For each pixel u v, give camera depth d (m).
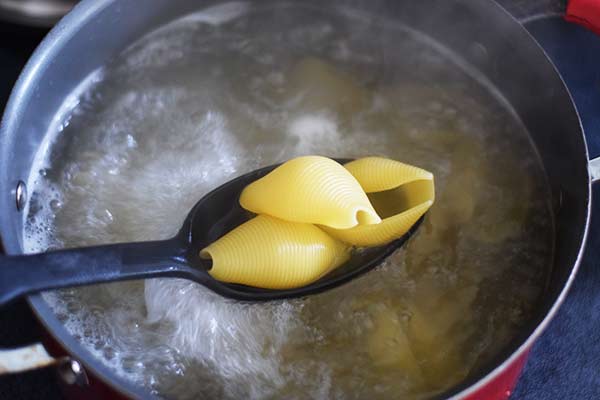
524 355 0.32
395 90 0.42
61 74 0.39
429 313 0.35
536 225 0.37
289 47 0.44
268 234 0.33
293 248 0.33
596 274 0.42
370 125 0.41
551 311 0.30
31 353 0.29
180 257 0.34
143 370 0.33
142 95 0.41
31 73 0.36
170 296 0.35
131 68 0.42
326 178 0.33
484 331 0.35
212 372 0.34
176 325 0.35
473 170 0.39
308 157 0.34
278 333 0.35
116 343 0.34
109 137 0.40
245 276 0.33
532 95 0.39
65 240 0.37
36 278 0.30
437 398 0.28
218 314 0.35
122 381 0.28
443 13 0.42
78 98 0.41
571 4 0.38
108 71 0.42
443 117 0.41
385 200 0.36
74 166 0.39
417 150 0.40
